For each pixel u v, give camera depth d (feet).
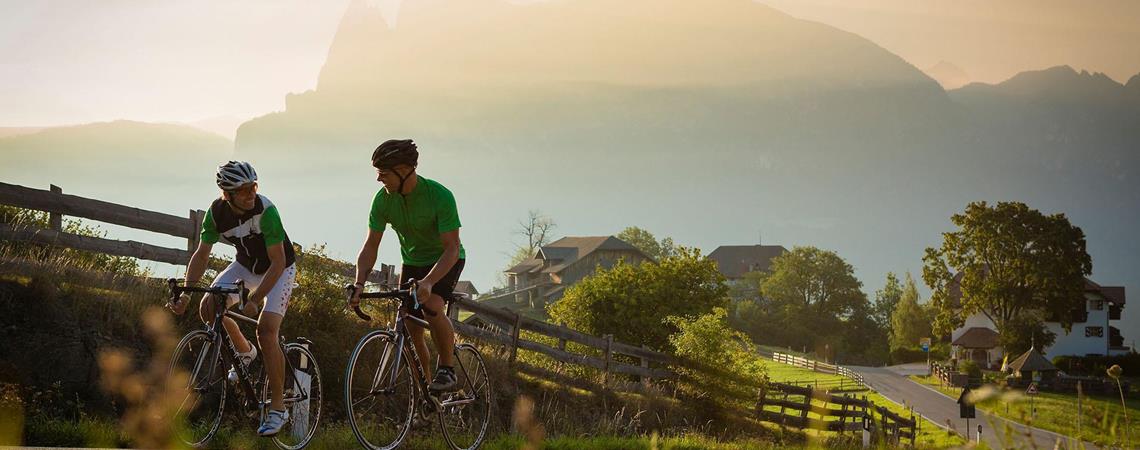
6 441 19.92
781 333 411.34
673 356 73.46
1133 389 183.62
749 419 73.77
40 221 40.50
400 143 19.03
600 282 107.14
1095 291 318.24
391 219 19.95
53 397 29.78
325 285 44.14
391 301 49.24
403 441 22.17
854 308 427.74
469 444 22.88
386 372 20.20
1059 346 320.09
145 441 20.08
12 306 31.86
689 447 31.14
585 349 80.94
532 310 415.64
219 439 20.26
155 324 34.55
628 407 59.06
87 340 32.35
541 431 31.22
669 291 104.99
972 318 321.52
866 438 58.08
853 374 226.58
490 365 50.88
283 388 20.48
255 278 20.67
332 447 21.13
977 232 274.57
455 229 19.74
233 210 19.67
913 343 364.38
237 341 20.20
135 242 40.45
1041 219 272.31
